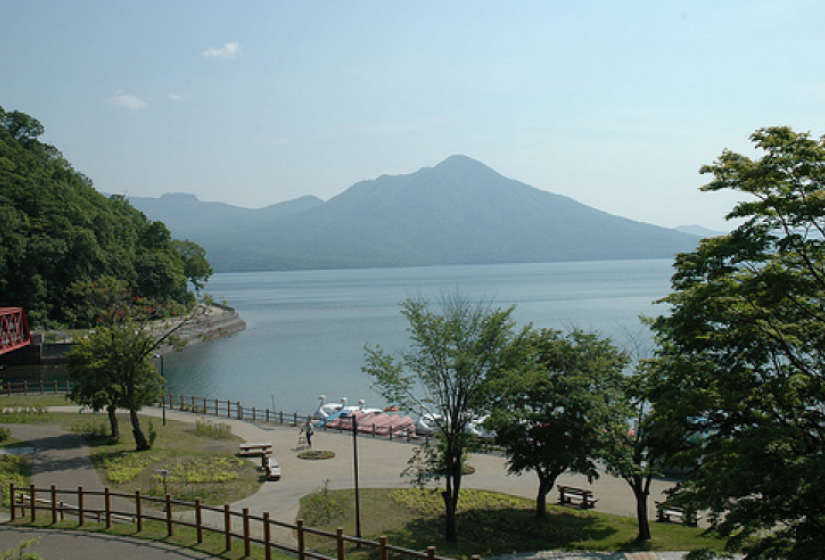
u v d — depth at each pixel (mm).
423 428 42500
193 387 67062
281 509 24391
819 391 14664
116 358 33250
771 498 13180
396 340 104062
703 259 16000
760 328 15820
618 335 84125
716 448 15586
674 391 16828
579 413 24000
